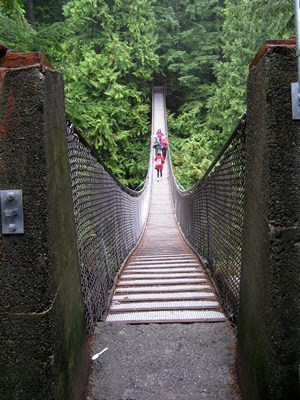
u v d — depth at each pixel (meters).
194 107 28.52
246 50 18.45
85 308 2.49
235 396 1.99
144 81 29.70
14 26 4.57
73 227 1.92
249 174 1.80
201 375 2.17
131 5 28.06
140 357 2.36
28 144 1.37
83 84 23.78
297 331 1.44
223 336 2.59
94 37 26.53
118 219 5.09
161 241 8.83
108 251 3.89
